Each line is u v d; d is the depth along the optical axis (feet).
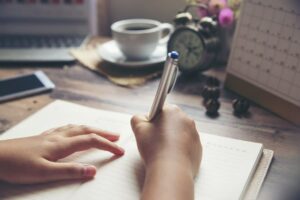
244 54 2.17
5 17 3.14
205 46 2.33
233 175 1.45
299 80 1.86
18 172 1.39
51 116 1.88
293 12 1.87
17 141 1.51
